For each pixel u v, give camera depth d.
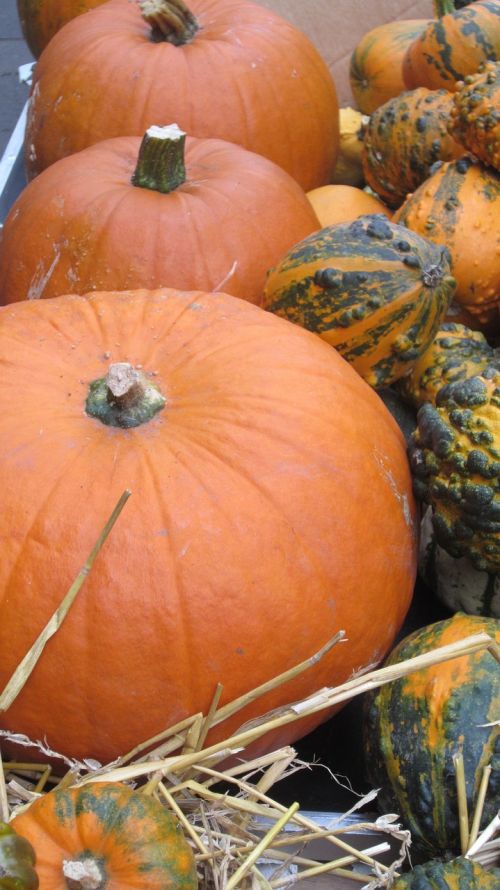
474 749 0.94
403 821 0.97
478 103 1.20
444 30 1.36
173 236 1.18
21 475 0.93
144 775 0.94
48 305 1.05
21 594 0.92
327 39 1.61
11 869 0.79
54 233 1.20
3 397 0.97
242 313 1.04
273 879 0.92
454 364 1.14
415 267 1.08
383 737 0.98
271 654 0.94
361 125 1.52
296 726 0.98
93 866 0.81
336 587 0.96
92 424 0.96
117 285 1.18
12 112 2.69
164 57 1.34
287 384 0.99
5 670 0.92
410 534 1.02
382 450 1.01
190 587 0.92
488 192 1.21
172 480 0.93
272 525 0.94
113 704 0.93
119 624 0.91
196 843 0.89
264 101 1.37
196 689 0.93
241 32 1.39
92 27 1.39
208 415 0.97
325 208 1.39
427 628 1.03
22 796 0.92
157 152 1.19
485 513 1.00
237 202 1.21
